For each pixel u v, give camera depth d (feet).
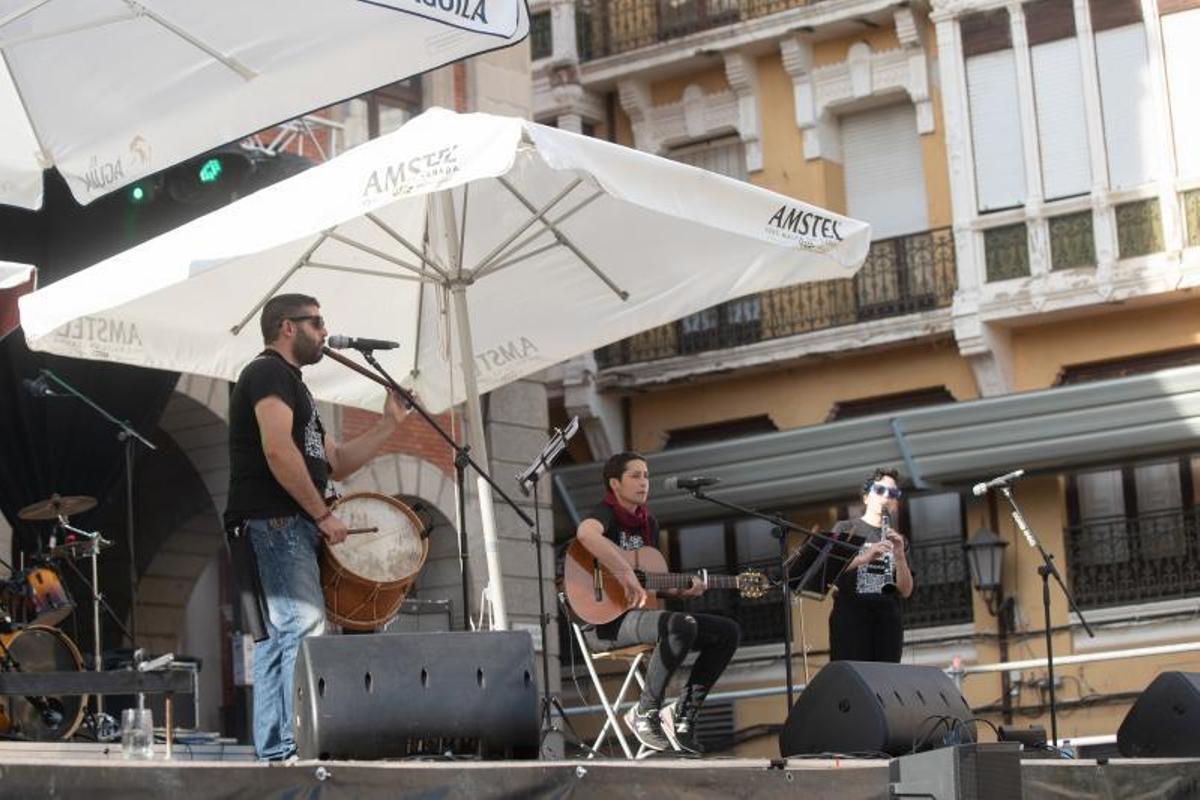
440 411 38.58
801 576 38.58
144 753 24.57
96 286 32.35
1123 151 85.56
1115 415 82.43
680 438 96.07
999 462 84.69
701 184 33.19
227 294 35.40
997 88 88.28
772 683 89.51
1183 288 83.15
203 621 87.86
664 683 34.09
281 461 28.27
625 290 38.27
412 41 29.04
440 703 25.25
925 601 88.43
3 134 28.96
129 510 50.85
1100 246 85.10
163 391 58.13
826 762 27.09
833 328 90.58
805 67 93.71
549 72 96.94
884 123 93.50
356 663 24.95
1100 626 84.02
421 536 30.63
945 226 89.35
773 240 34.37
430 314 37.91
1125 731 34.96
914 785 26.17
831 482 88.28
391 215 36.37
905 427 86.07
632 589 34.06
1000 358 87.56
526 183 36.50
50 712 45.98
